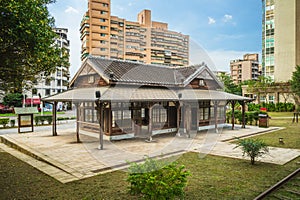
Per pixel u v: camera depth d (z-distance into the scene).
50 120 19.06
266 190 4.83
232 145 9.93
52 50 7.29
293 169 6.46
